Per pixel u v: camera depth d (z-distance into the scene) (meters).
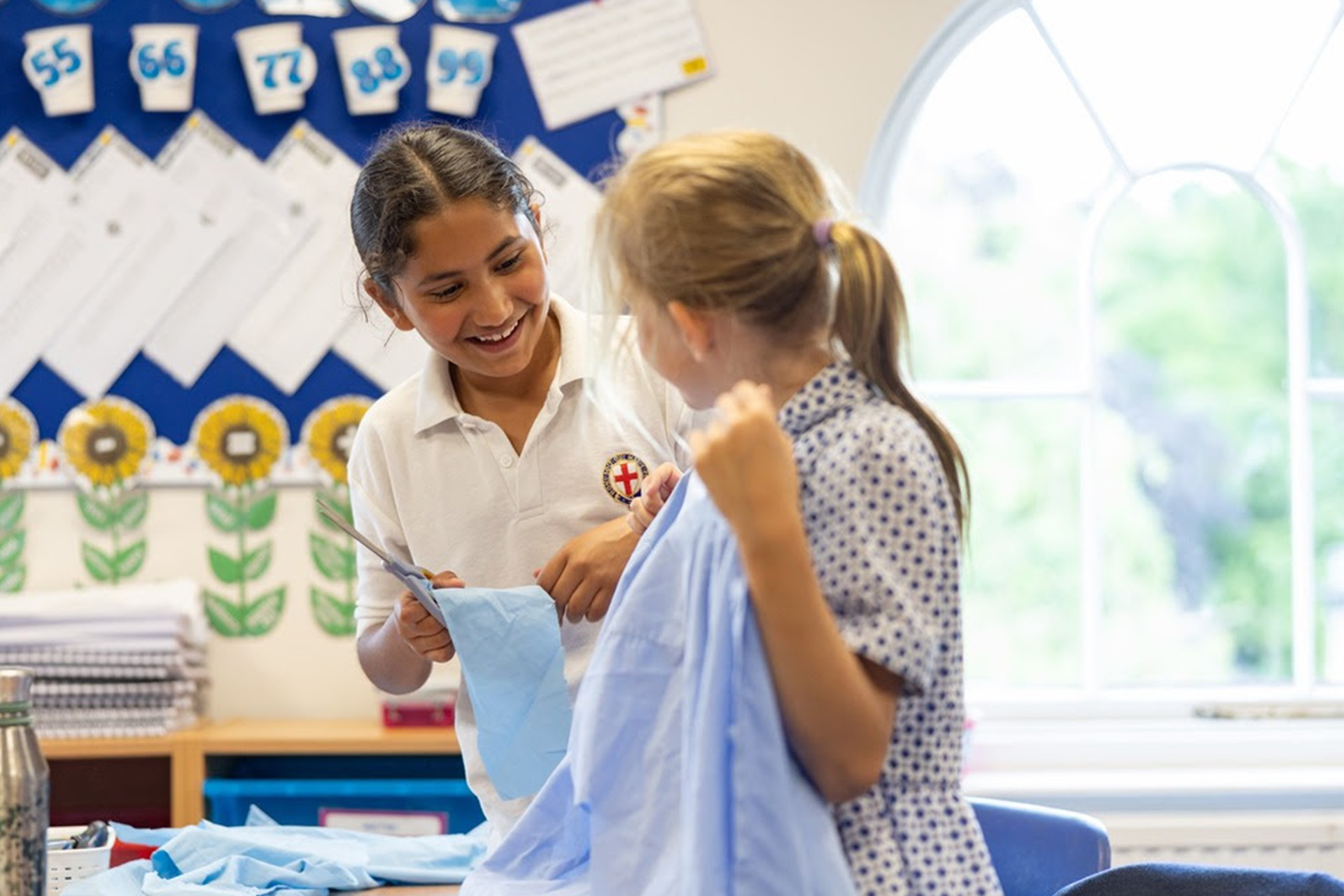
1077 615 3.33
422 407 1.85
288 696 3.16
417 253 1.65
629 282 1.26
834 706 1.12
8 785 1.33
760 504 1.11
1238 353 3.34
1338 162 3.33
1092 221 3.32
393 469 1.87
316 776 3.11
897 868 1.18
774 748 1.15
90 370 3.15
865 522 1.17
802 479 1.21
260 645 3.16
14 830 1.33
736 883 1.15
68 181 3.15
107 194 3.16
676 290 1.23
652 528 1.40
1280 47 3.32
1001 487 3.34
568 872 1.47
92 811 3.14
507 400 1.87
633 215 1.25
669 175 1.24
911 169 3.33
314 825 2.89
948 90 3.32
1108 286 3.33
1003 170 3.33
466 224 1.65
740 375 1.27
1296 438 3.33
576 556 1.71
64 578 3.14
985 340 3.34
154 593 2.98
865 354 1.24
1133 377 3.34
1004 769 3.23
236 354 3.16
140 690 2.88
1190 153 3.32
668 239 1.23
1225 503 3.34
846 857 1.19
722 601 1.20
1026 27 3.31
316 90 3.16
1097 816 3.05
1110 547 3.34
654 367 1.29
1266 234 3.34
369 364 3.15
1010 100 3.32
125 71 3.16
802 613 1.11
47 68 3.14
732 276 1.22
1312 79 3.32
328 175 3.15
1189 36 3.31
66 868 1.73
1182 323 3.34
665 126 3.16
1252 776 3.14
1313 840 3.02
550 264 3.14
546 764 1.68
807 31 3.16
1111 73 3.32
